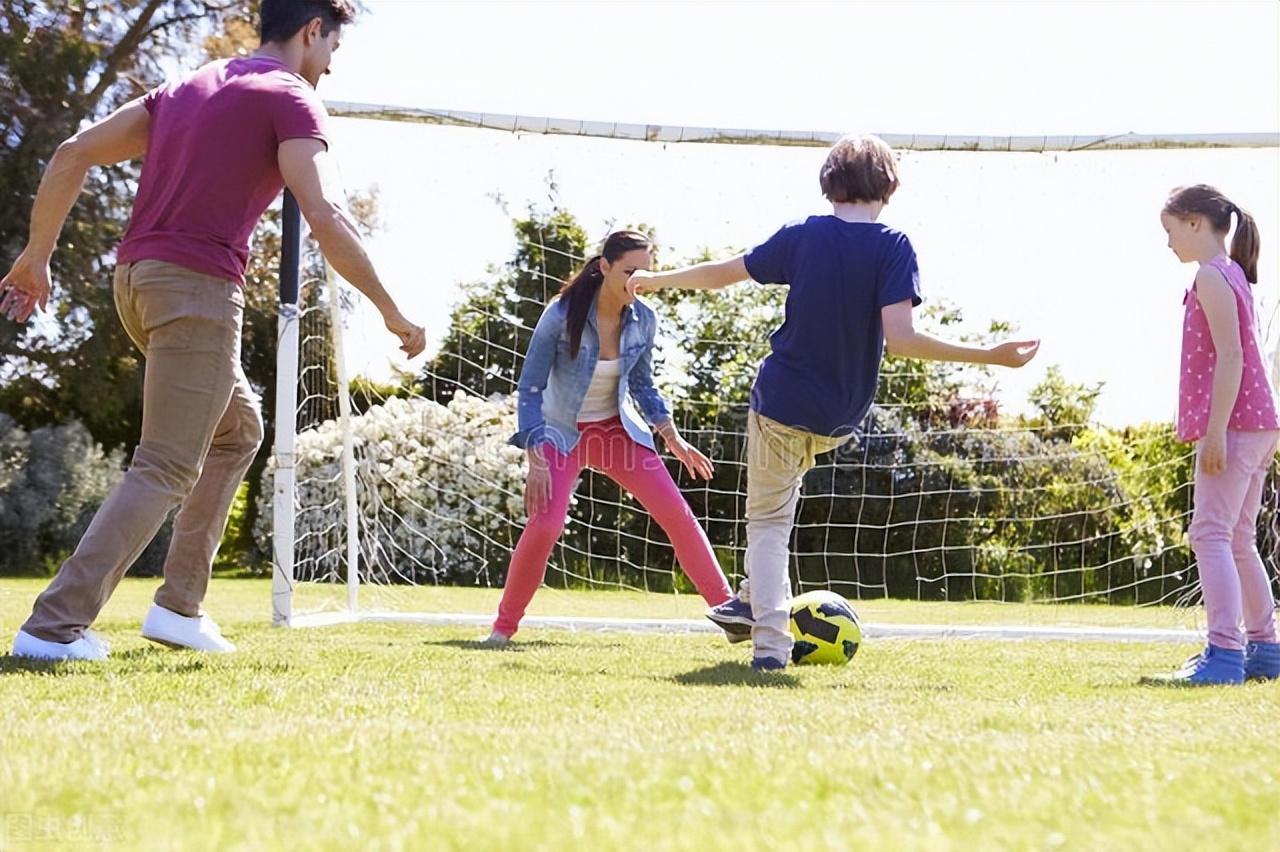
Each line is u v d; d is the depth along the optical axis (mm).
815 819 1573
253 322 19484
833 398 4172
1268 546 8305
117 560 4051
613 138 8336
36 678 3322
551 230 10945
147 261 3977
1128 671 4809
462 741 2158
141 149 4250
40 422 19875
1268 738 2361
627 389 5996
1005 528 12320
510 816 1564
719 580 6043
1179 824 1580
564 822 1531
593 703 2934
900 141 8484
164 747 2039
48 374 19609
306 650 4871
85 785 1719
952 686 3863
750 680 3826
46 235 4203
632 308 5848
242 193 4031
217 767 1871
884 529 12570
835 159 4281
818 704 3012
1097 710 2994
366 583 10008
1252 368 4516
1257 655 4742
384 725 2383
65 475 17000
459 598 10672
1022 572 12219
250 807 1607
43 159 19094
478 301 11422
